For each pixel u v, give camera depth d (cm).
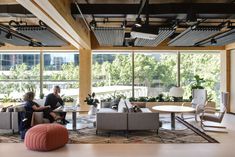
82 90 926
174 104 897
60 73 962
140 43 845
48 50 932
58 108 654
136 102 841
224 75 942
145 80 972
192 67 970
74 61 961
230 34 648
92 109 690
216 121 620
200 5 448
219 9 446
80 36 616
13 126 583
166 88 970
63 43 830
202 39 762
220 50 944
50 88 961
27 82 960
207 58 973
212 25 633
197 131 618
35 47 923
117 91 972
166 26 584
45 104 668
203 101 796
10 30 598
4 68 959
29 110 568
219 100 965
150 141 524
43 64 958
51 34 650
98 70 971
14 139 539
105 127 577
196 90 845
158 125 579
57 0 368
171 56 970
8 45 914
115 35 695
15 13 482
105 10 466
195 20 451
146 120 576
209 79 970
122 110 616
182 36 700
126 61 969
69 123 712
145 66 970
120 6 463
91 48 928
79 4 467
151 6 456
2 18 620
